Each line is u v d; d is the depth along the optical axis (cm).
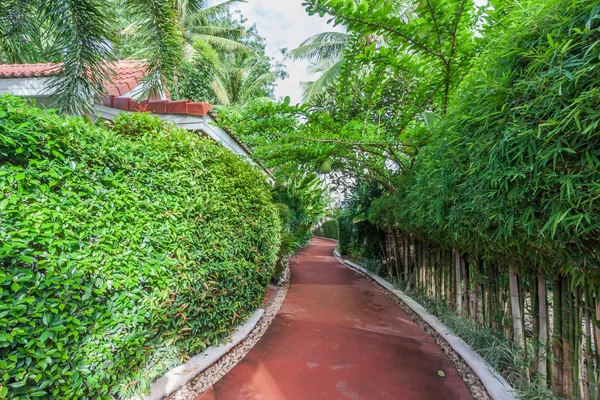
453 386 241
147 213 219
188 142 272
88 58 326
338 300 517
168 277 228
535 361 219
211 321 291
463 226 250
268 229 445
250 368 269
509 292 259
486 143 181
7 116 153
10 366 135
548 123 135
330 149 421
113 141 206
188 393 225
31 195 156
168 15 374
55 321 154
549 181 143
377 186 745
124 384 193
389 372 263
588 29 121
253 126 410
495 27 231
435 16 281
